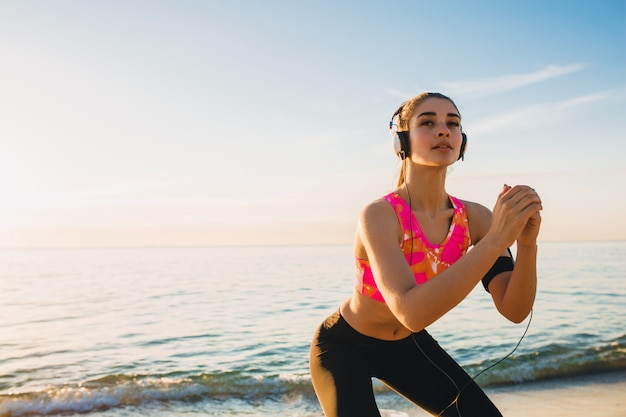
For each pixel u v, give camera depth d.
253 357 8.71
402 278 1.90
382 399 5.80
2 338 10.49
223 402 6.13
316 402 6.11
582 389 6.29
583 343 8.83
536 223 1.91
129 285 23.48
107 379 7.13
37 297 18.39
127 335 10.77
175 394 6.40
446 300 1.69
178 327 11.72
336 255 73.50
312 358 2.52
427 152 2.13
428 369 2.47
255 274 30.78
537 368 7.29
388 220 2.11
